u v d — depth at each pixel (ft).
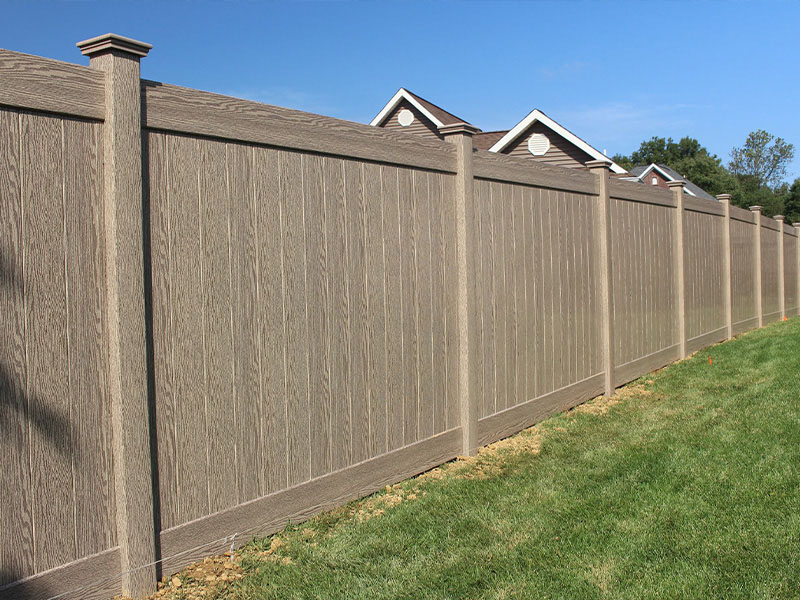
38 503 8.91
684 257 31.81
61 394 9.15
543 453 17.22
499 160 18.39
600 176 24.08
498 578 10.56
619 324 25.70
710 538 11.88
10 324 8.60
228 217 11.28
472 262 17.16
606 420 20.59
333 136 13.19
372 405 14.29
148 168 10.09
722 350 33.30
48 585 8.98
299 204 12.57
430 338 15.98
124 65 9.62
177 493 10.56
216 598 9.91
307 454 12.80
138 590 9.87
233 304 11.37
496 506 13.50
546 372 20.89
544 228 20.79
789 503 13.32
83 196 9.37
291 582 10.36
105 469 9.68
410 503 13.80
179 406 10.55
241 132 11.40
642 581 10.43
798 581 10.28
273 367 12.09
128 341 9.70
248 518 11.66
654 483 14.67
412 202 15.42
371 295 14.23
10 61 8.48
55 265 9.07
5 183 8.54
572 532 12.23
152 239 10.16
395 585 10.32
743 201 216.33
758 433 18.25
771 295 46.80
